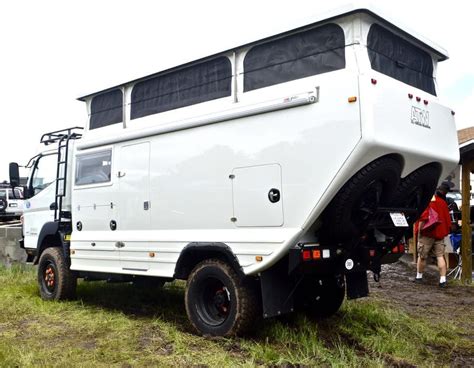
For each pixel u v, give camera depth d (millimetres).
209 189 5160
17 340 4980
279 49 4820
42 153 7707
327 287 5504
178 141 5512
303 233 4480
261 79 4906
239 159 4910
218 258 5102
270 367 4188
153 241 5660
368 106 4125
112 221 6262
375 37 4598
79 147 6836
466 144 8562
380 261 5258
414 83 5121
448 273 9523
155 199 5711
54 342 4918
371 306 6242
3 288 7730
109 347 4703
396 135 4344
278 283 4738
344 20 4434
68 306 6527
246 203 4832
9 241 10188
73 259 6734
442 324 5711
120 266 6074
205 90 5375
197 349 4645
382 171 4422
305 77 4602
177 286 7758
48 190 7457
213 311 5121
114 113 6453
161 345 4781
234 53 5121
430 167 5047
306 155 4426
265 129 4734
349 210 4496
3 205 21156
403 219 4965
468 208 8773
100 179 6496
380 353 4570
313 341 4664
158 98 5871
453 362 4562
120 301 6867
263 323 5172
